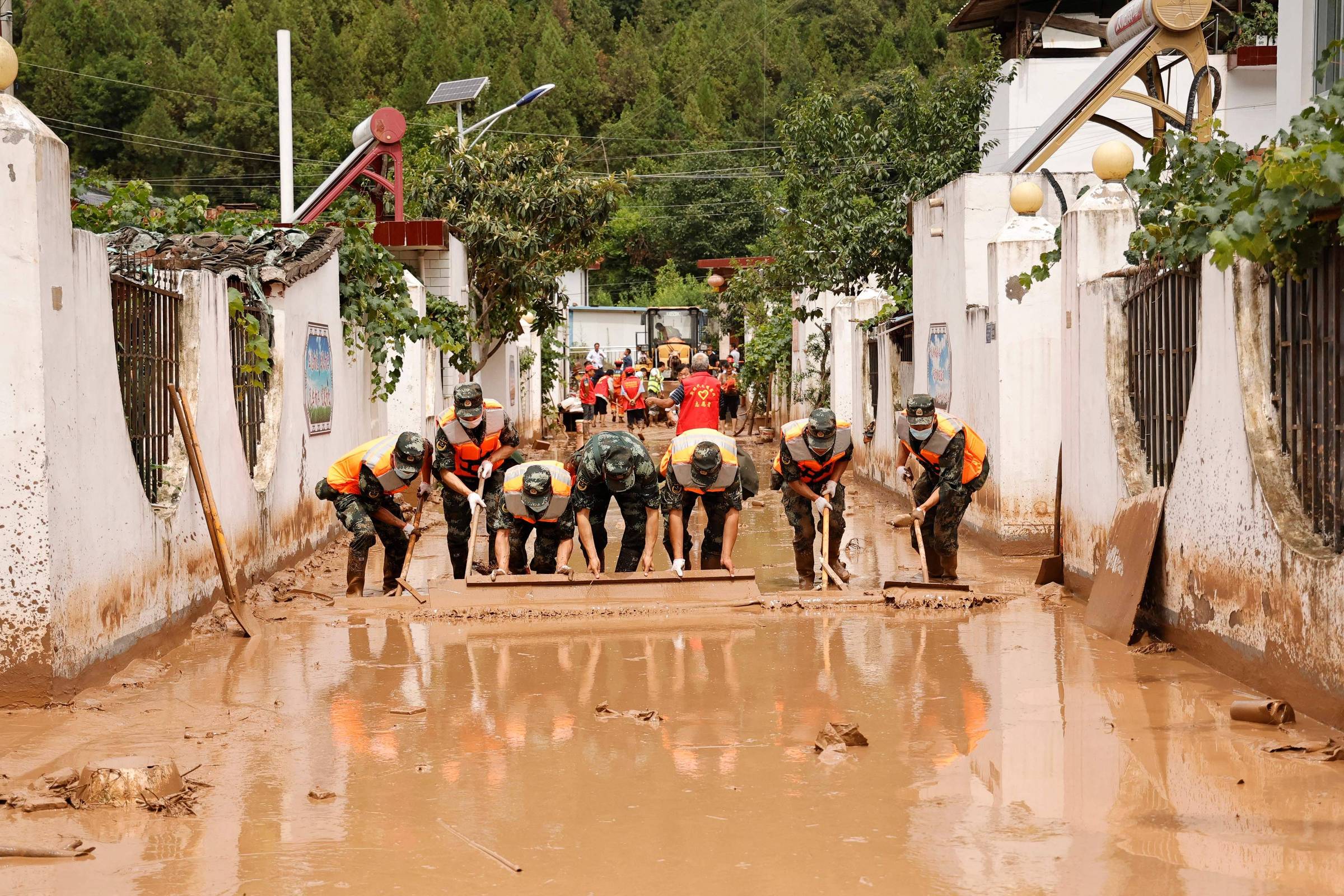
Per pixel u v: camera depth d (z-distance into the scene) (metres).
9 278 6.45
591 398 36.84
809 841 4.59
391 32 76.38
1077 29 23.72
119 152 59.28
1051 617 9.13
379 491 10.23
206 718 6.48
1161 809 4.85
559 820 4.86
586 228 23.88
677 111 78.38
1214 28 23.91
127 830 4.80
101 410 7.32
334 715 6.55
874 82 24.72
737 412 34.47
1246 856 4.33
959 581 10.62
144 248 11.69
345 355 15.27
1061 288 11.09
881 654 7.88
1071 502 10.16
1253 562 6.71
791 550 12.94
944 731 6.05
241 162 60.91
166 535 8.34
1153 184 8.41
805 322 26.80
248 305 11.29
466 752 5.83
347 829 4.78
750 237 67.44
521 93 73.94
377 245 16.05
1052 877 4.19
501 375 25.27
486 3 84.50
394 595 10.18
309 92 69.50
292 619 9.36
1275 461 6.66
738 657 7.87
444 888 4.20
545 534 10.02
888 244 22.81
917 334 16.97
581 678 7.36
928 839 4.58
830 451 10.35
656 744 5.93
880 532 14.41
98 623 7.20
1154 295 8.65
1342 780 5.14
